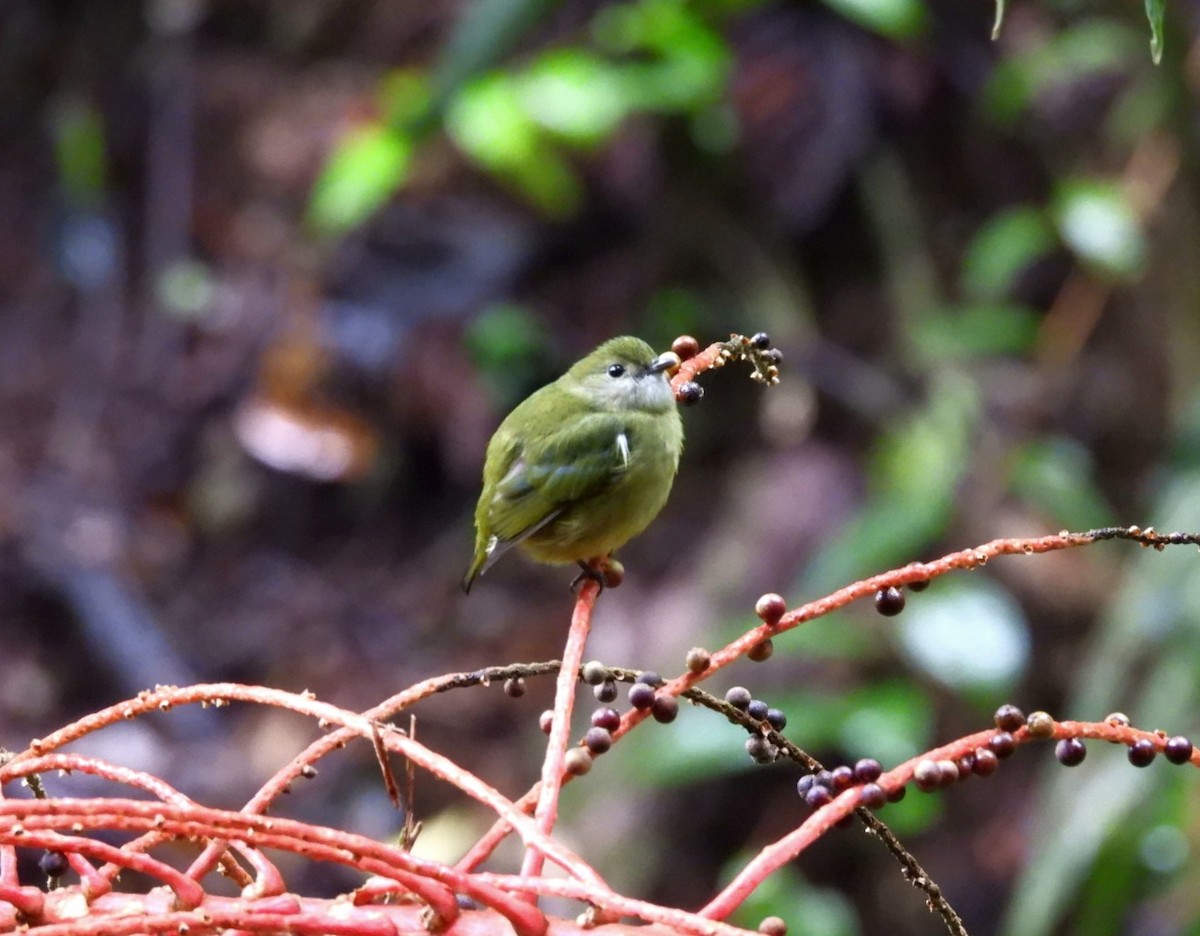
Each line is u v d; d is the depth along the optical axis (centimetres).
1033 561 1161
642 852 1068
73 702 1225
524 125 1112
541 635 1276
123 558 1309
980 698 927
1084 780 779
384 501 1386
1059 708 1137
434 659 1284
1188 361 1083
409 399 1368
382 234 1431
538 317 1386
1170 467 859
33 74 1543
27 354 1432
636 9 1223
